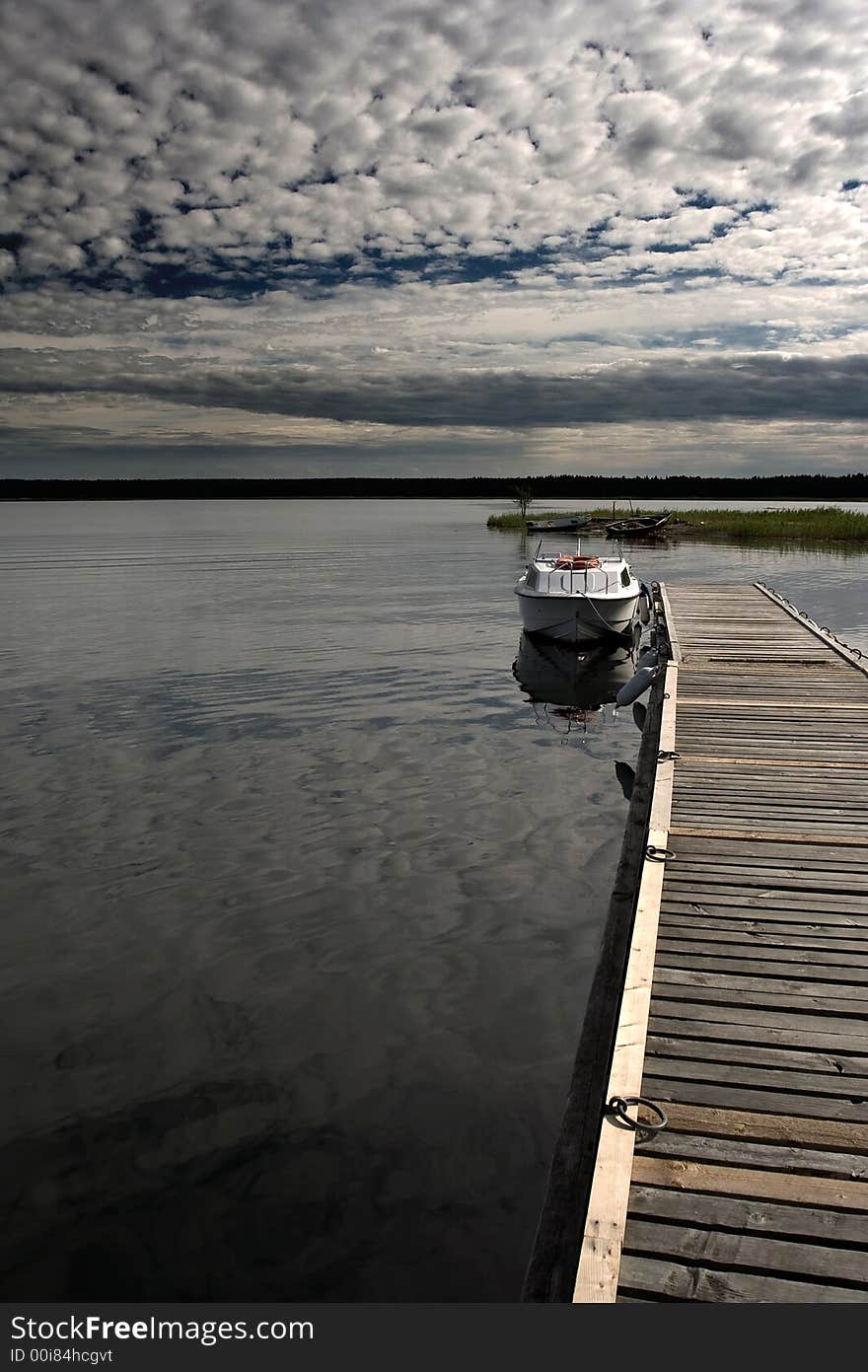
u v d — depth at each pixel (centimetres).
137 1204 461
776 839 750
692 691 1317
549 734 1362
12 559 4450
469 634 2259
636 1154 401
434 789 1098
